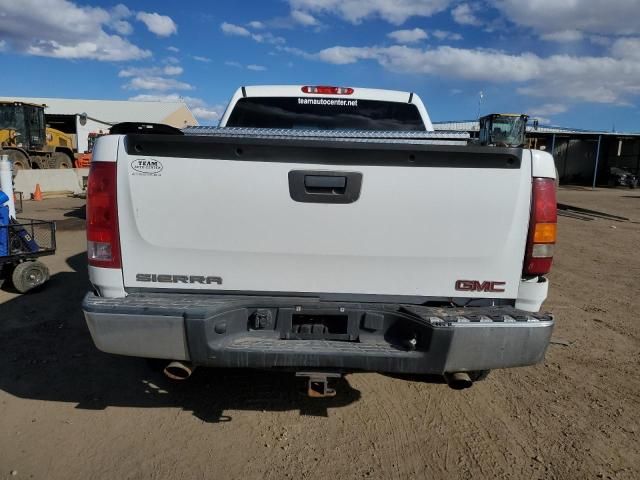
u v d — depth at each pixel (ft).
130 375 13.15
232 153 9.13
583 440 10.75
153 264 9.55
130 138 9.11
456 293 9.65
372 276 9.63
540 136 122.21
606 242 36.73
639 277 25.46
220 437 10.54
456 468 9.75
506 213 9.32
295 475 9.42
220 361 8.98
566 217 53.42
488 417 11.59
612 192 100.63
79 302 18.95
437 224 9.37
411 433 10.88
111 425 10.89
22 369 13.34
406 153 9.09
